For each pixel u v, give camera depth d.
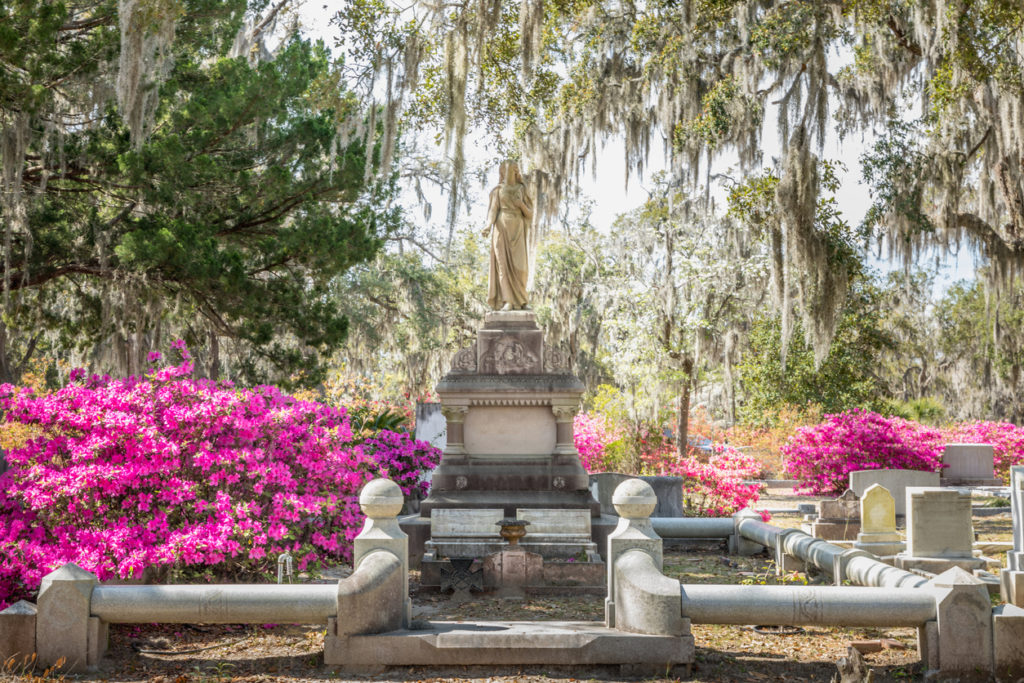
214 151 17.41
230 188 17.16
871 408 28.53
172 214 16.83
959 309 40.56
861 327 28.95
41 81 13.76
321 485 8.02
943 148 18.47
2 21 12.97
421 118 15.77
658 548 6.24
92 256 16.20
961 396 41.47
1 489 6.98
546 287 31.69
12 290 16.55
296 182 17.48
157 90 14.59
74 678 5.55
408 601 6.18
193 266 15.32
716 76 17.92
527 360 10.77
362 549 6.15
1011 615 5.59
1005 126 16.12
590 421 19.59
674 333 27.27
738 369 29.88
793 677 5.74
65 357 25.25
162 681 5.50
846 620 5.76
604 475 13.32
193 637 6.68
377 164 18.59
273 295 17.70
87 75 14.09
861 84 19.41
